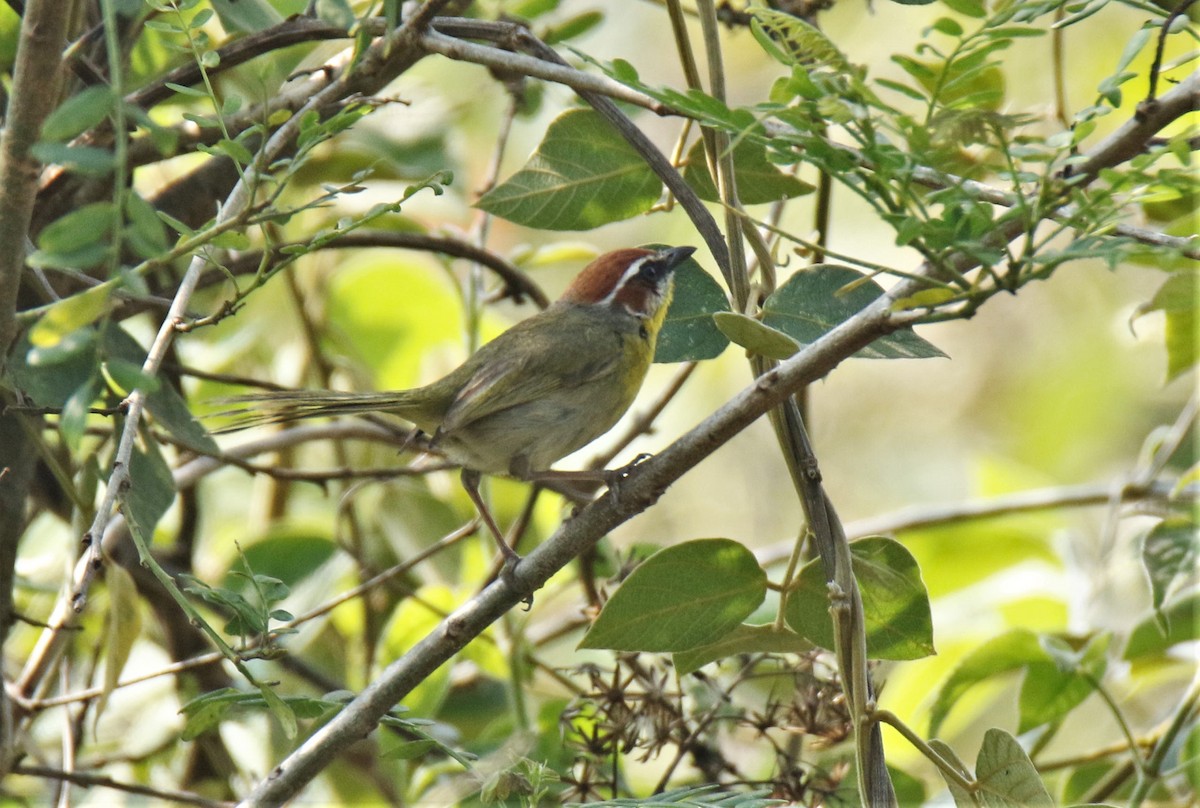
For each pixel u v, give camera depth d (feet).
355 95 24.47
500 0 36.94
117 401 26.94
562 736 27.25
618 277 33.96
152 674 26.25
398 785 34.88
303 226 40.68
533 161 26.35
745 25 31.94
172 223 18.21
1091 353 60.23
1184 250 18.90
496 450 31.58
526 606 31.37
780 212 28.86
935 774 35.70
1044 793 19.47
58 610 26.58
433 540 38.50
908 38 52.60
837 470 63.52
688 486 58.80
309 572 37.22
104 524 20.18
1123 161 19.03
